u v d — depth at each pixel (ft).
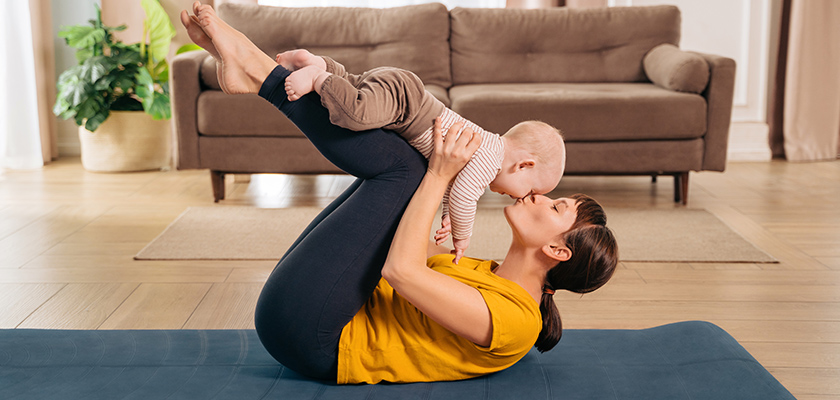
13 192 12.17
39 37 14.30
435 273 4.05
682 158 11.21
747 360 4.77
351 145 4.12
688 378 4.56
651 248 9.14
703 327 5.37
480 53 13.30
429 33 13.07
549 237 4.26
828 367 5.82
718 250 9.04
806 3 14.84
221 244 9.27
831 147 15.57
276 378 4.54
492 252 9.02
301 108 4.06
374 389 4.33
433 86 12.78
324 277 4.11
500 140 4.34
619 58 13.21
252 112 11.15
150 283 7.80
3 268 8.25
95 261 8.54
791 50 15.14
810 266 8.47
